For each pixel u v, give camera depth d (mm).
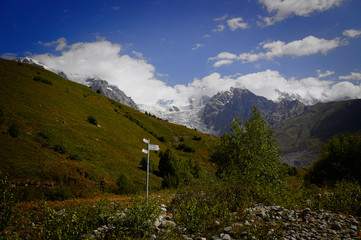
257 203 14195
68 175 28141
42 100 56562
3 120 35312
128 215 9281
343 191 13961
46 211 9117
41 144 34406
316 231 8867
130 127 81062
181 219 10016
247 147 21891
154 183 40094
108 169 36844
